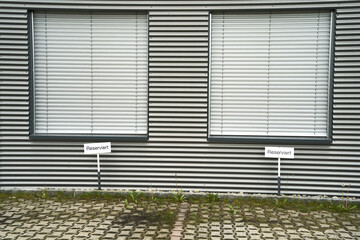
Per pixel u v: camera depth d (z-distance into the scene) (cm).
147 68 764
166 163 759
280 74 749
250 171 751
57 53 770
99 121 772
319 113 744
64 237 537
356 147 728
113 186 765
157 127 758
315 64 742
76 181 766
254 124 756
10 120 765
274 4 735
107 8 754
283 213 651
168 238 535
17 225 583
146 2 751
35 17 768
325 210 672
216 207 681
